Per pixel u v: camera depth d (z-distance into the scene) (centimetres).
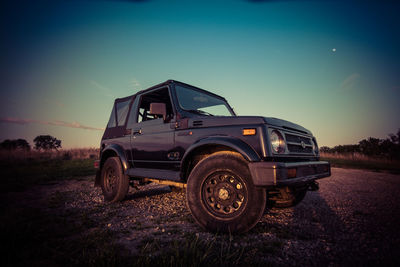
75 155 1515
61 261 171
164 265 152
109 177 426
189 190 252
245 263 165
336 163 1530
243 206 226
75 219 292
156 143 335
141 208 356
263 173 209
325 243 208
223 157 240
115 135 438
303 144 286
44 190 527
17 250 187
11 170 892
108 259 161
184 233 233
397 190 518
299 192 333
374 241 212
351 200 409
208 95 403
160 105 311
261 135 229
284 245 203
